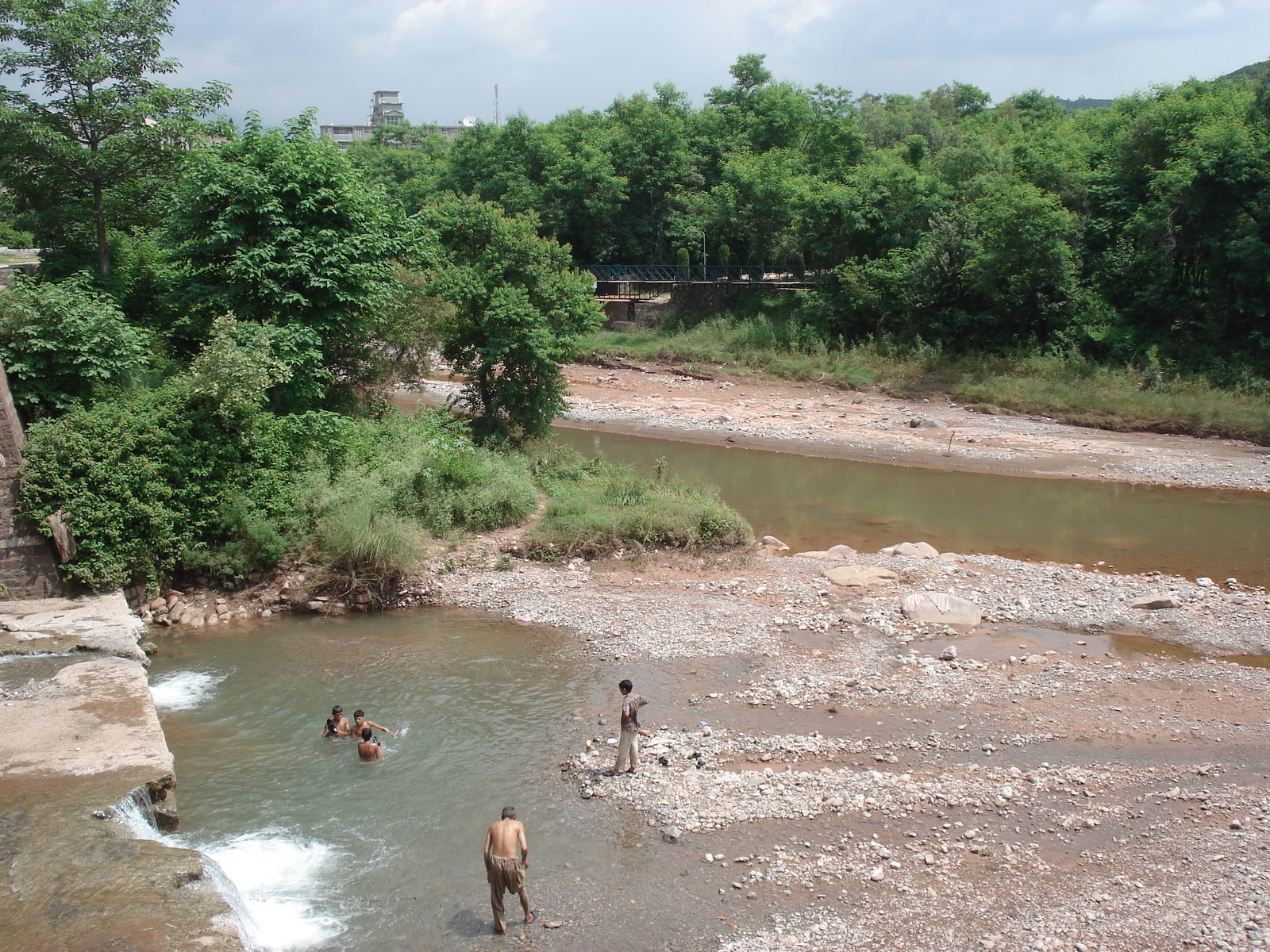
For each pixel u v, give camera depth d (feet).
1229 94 134.62
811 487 92.43
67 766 35.47
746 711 45.24
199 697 47.19
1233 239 118.32
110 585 56.49
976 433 112.06
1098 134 156.46
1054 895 31.22
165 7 72.79
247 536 60.64
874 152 179.22
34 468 54.80
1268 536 75.00
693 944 29.37
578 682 48.80
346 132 576.61
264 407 67.15
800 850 34.09
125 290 75.46
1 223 122.42
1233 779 38.47
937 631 54.75
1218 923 29.30
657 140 181.27
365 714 45.29
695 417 124.26
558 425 122.93
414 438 72.84
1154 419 110.83
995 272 129.29
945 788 37.96
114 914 27.35
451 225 87.92
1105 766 39.55
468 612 59.16
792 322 153.69
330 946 29.45
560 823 36.17
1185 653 52.08
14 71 68.64
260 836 35.29
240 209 66.90
